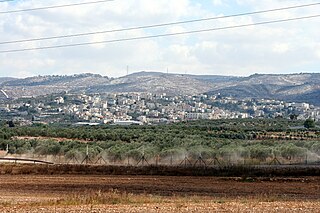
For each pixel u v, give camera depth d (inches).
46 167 3378.4
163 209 1542.8
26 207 1626.5
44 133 6550.2
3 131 6412.4
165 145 4960.6
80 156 4453.7
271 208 1562.5
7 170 3287.4
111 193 2033.7
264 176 2984.7
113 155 4325.8
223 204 1681.8
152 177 2997.0
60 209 1558.8
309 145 4670.3
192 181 2763.3
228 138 6264.8
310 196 2121.1
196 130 7219.5
